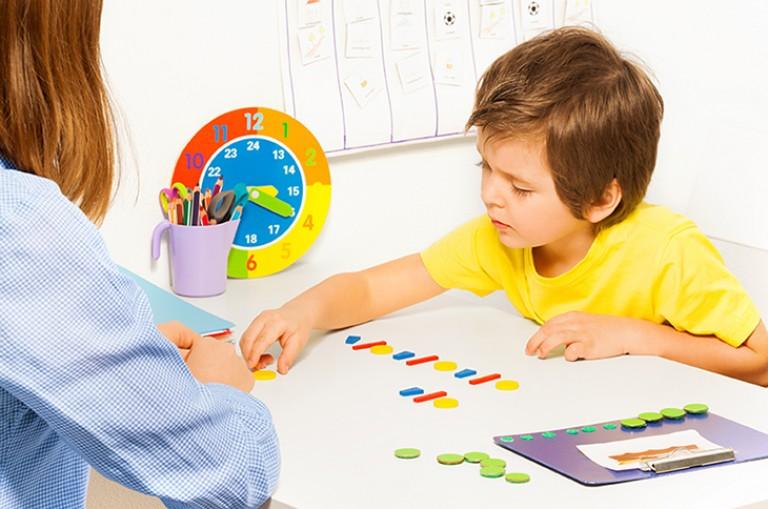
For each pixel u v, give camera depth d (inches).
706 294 63.2
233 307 70.2
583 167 60.4
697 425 48.7
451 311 68.8
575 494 41.7
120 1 69.1
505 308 73.4
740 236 82.0
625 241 64.6
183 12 71.7
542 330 59.7
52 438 37.2
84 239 33.5
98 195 36.4
